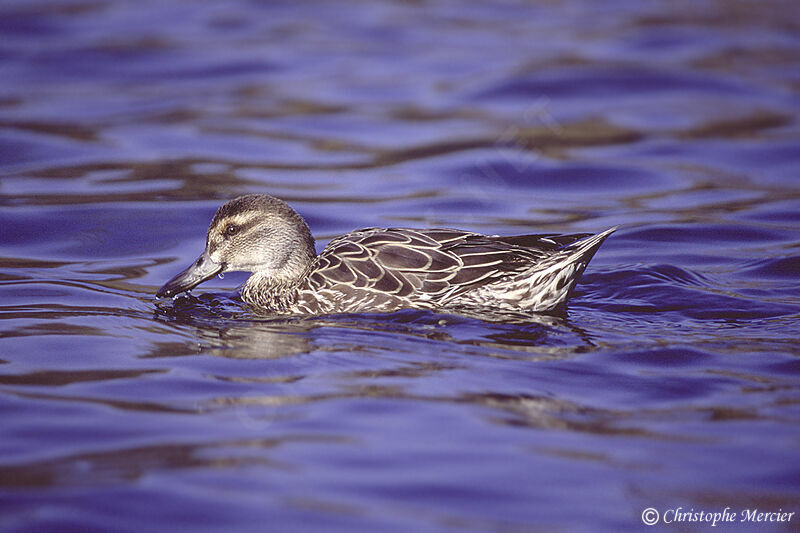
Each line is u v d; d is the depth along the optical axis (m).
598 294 13.10
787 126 21.27
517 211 17.27
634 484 8.21
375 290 12.34
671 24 28.59
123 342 11.45
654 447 8.82
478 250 12.30
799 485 8.22
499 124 21.78
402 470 8.40
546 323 11.87
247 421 9.28
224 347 11.26
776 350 11.03
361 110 22.56
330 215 16.75
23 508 7.79
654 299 12.84
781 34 27.59
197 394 9.91
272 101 23.09
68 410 9.53
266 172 18.91
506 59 25.70
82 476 8.26
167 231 16.05
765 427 9.17
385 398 9.74
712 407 9.62
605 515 7.80
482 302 12.16
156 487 8.09
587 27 28.50
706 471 8.44
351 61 25.83
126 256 15.09
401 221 16.58
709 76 24.25
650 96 23.38
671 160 19.73
